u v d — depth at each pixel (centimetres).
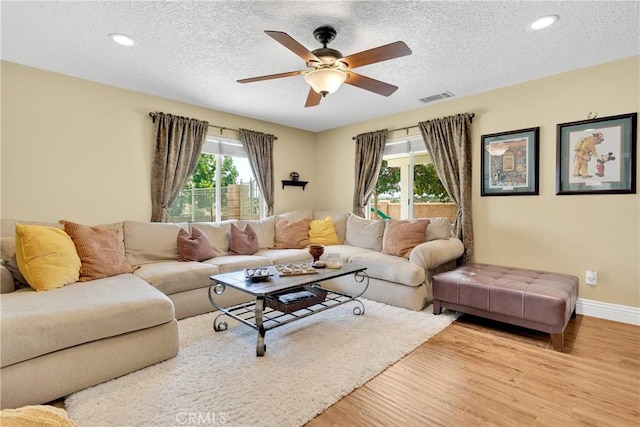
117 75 307
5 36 234
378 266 332
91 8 201
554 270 317
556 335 229
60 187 303
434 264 318
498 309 256
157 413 158
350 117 461
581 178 299
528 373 199
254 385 182
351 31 229
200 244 337
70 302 188
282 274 262
